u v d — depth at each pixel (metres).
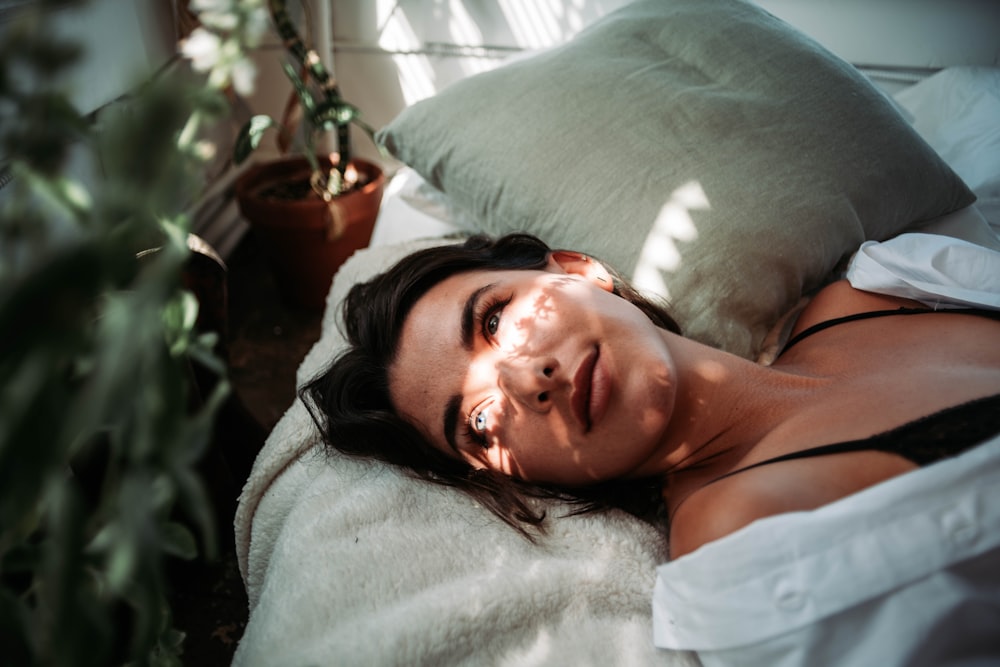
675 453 0.86
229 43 0.31
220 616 1.21
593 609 0.75
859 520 0.63
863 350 0.91
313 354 1.14
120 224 0.24
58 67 0.26
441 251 0.96
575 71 1.16
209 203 1.94
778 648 0.64
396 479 0.89
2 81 0.25
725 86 1.12
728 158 1.03
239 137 1.56
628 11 1.27
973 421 0.70
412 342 0.90
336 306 1.21
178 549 0.39
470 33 1.83
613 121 1.09
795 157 1.04
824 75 1.12
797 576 0.63
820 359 0.93
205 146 0.30
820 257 1.02
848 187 1.05
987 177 1.33
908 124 1.17
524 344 0.81
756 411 0.85
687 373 0.86
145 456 0.28
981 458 0.62
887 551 0.62
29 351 0.21
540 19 1.77
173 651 0.48
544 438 0.81
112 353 0.23
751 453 0.81
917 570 0.61
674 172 1.03
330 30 1.87
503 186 1.13
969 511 0.61
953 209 1.21
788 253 0.99
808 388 0.87
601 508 0.86
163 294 0.24
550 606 0.74
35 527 0.34
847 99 1.11
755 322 1.01
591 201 1.06
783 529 0.64
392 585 0.75
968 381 0.78
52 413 0.22
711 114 1.07
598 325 0.81
